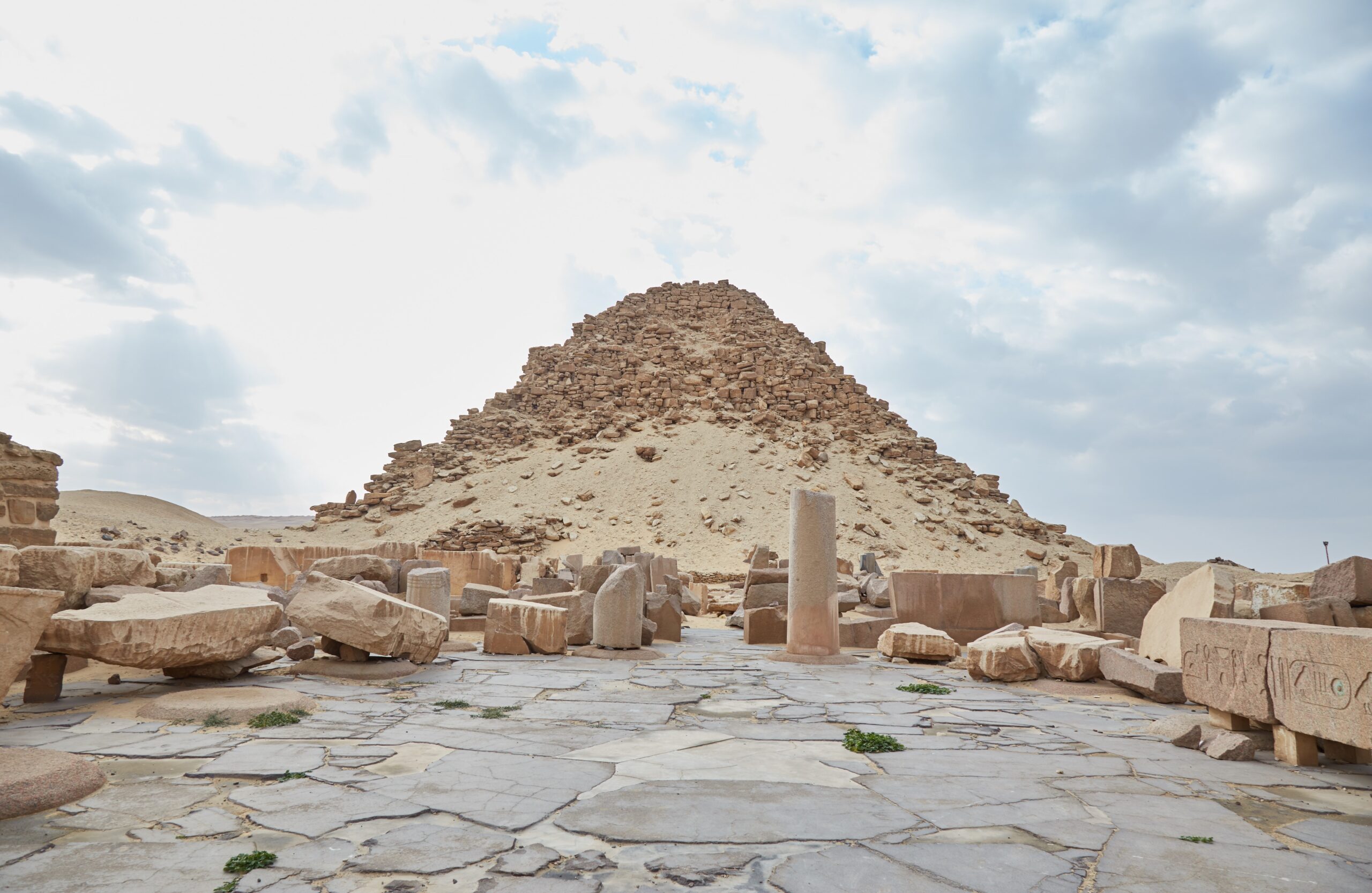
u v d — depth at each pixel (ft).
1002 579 55.47
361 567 59.16
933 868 13.12
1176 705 31.01
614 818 15.38
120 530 148.36
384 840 13.96
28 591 21.72
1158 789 18.47
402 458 221.66
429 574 45.03
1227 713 23.79
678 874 12.66
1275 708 21.74
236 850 13.34
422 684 32.30
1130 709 30.22
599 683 33.73
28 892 11.51
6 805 14.70
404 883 12.09
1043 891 12.28
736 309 285.02
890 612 61.21
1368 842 14.94
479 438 222.89
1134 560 52.37
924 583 55.57
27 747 19.11
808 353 259.80
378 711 26.16
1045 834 15.01
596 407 229.25
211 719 23.38
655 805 16.31
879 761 20.62
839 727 25.22
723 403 221.25
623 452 195.93
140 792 16.52
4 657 21.12
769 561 86.07
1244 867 13.48
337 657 35.60
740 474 183.42
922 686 34.04
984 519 188.55
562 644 43.70
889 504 183.93
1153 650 39.14
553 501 178.81
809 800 16.90
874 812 16.12
